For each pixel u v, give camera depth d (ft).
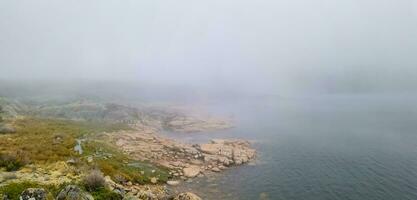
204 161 217.97
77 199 92.07
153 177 167.12
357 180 180.65
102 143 214.07
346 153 256.73
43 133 203.21
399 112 648.38
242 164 218.38
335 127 427.74
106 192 103.24
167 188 157.17
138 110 535.60
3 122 246.88
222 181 176.76
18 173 111.14
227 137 361.92
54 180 105.40
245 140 314.55
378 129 399.65
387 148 275.59
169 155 224.74
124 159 185.06
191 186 165.78
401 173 193.57
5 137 177.47
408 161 224.74
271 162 226.17
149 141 272.10
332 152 261.65
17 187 93.61
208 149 245.45
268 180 180.14
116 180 141.38
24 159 124.88
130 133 305.73
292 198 151.84
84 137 232.12
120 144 238.27
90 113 481.05
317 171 200.85
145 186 150.82
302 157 243.40
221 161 215.92
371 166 212.23
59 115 455.63
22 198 88.22
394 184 172.65
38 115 419.95
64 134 207.51
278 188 166.20
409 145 288.10
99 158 166.20
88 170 126.11
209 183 172.45
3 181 99.50
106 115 474.90
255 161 228.63
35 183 99.25
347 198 152.46
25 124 249.14
